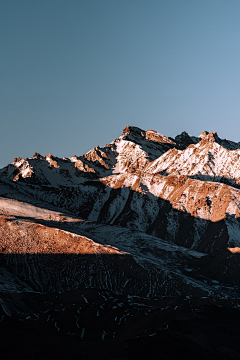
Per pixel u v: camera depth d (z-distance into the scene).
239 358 69.12
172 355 68.25
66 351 86.44
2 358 79.25
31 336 92.75
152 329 82.81
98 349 84.06
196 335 76.94
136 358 67.75
